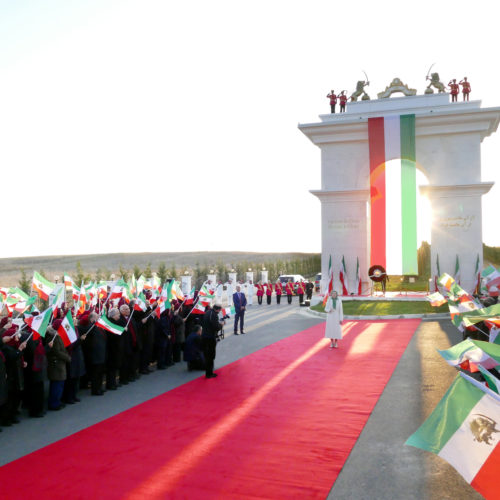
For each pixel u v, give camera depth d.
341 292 31.59
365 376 11.88
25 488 6.10
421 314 22.91
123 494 5.90
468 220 29.52
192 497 5.79
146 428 8.33
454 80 30.88
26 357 9.14
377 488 5.97
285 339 18.02
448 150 30.11
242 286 38.16
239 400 10.00
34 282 13.29
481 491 4.01
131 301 13.37
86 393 10.95
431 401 9.63
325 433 7.95
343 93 32.81
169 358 13.95
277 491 5.91
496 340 9.00
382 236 31.02
